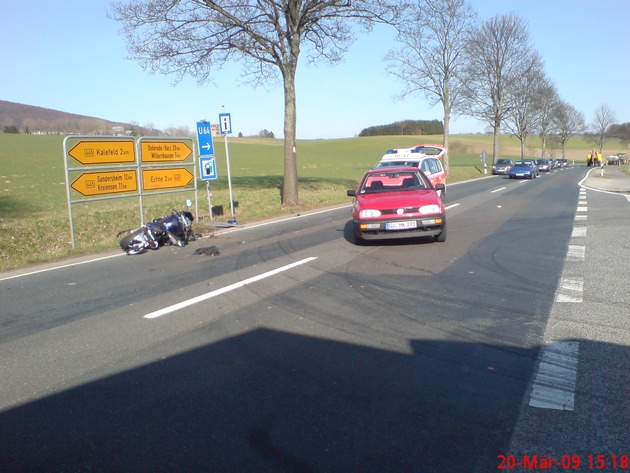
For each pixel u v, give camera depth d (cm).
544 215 1591
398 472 340
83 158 1297
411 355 525
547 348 533
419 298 720
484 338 565
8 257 1188
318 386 462
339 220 1636
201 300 745
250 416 414
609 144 12325
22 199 2444
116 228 1559
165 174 1511
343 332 595
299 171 4941
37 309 741
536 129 7400
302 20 1889
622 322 604
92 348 574
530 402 426
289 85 1947
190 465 354
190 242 1289
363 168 5553
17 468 357
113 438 390
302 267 938
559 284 772
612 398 430
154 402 443
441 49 4066
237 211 1870
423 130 14112
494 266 901
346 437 381
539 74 5850
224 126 1667
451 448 366
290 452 365
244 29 1809
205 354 543
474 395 439
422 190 1167
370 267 921
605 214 1575
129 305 741
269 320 644
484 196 2391
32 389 477
